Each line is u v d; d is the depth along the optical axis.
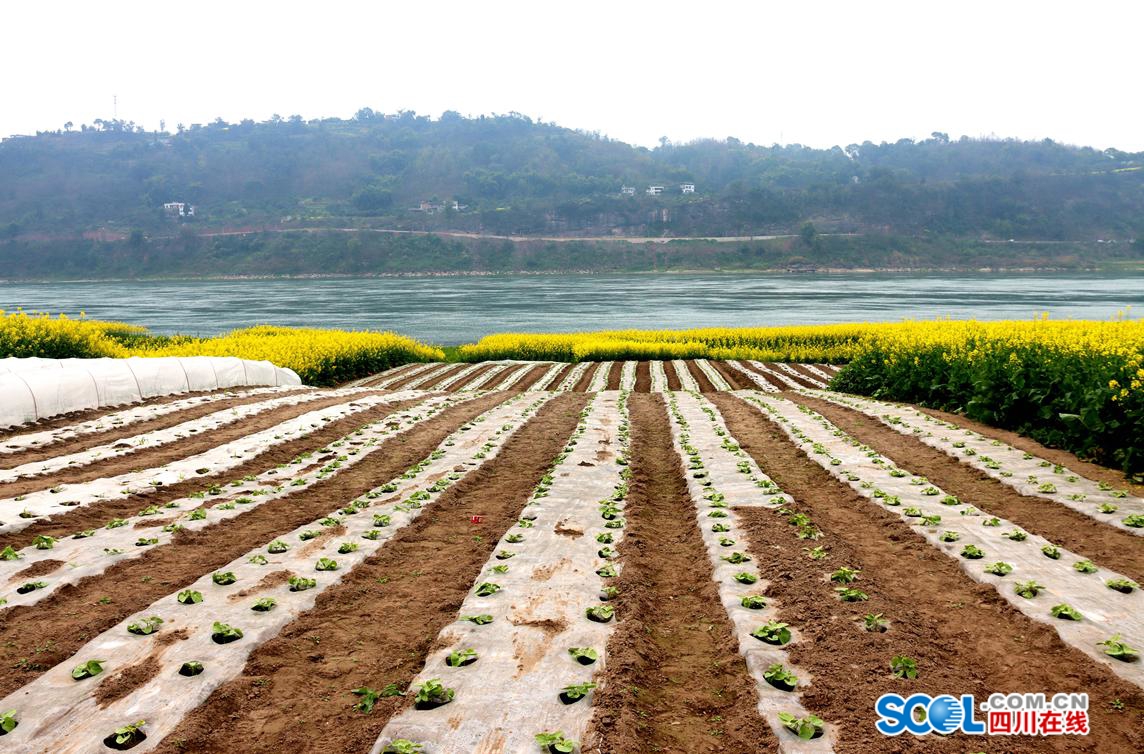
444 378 26.38
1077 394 10.69
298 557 6.95
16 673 4.85
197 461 10.56
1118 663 4.62
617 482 9.69
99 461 10.41
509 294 107.62
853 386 20.27
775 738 4.06
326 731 4.35
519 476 10.39
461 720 4.25
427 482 9.81
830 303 81.19
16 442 11.21
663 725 4.35
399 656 5.25
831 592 5.86
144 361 16.52
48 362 15.16
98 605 5.86
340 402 16.75
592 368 28.81
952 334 20.14
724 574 6.39
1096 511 7.61
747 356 31.34
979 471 9.58
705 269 184.50
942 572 6.34
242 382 18.83
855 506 8.41
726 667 4.97
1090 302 76.88
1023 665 4.71
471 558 7.14
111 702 4.47
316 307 84.31
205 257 198.88
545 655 5.01
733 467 10.27
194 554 7.04
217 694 4.64
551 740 4.02
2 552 6.77
